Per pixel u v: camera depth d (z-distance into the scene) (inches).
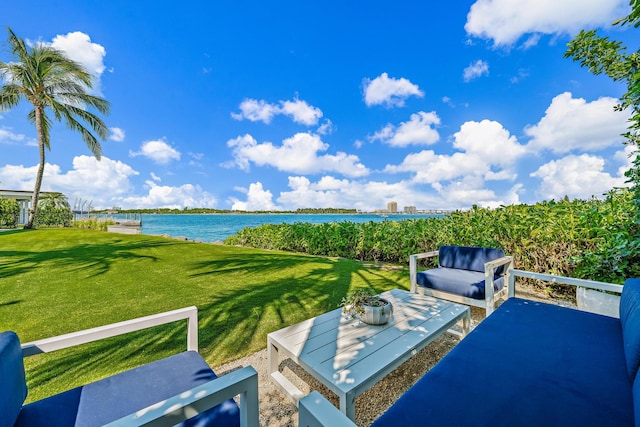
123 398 45.5
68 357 86.6
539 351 59.4
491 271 112.0
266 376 80.1
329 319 85.4
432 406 43.2
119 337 99.8
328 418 29.8
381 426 39.8
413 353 68.8
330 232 305.4
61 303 131.0
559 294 152.3
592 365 53.7
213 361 87.2
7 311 120.5
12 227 579.8
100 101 501.7
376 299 84.9
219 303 134.3
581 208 151.5
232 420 40.8
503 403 43.3
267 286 163.9
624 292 73.8
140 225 749.9
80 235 406.3
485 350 60.2
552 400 43.8
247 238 424.8
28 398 67.5
